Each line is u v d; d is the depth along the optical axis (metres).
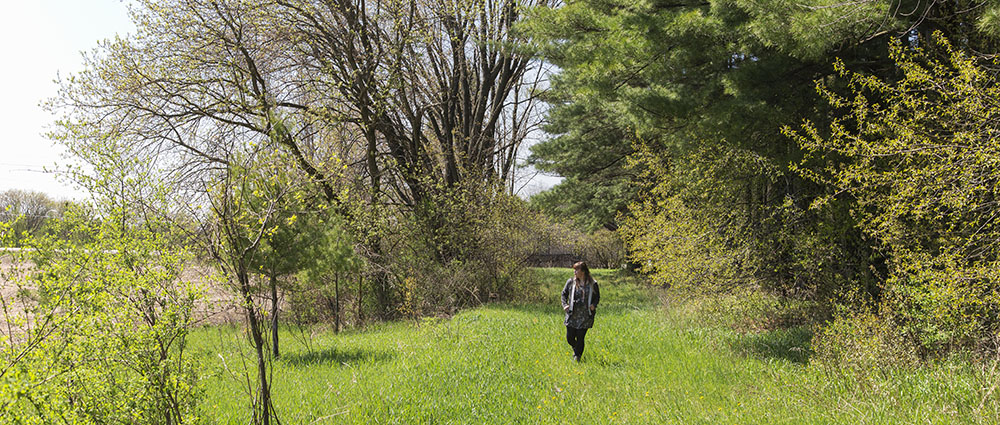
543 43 10.48
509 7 17.52
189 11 13.77
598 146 20.48
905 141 5.56
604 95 10.12
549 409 5.77
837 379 5.83
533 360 8.01
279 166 4.50
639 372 7.21
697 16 8.55
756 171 9.34
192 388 4.14
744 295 9.45
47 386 3.35
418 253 16.42
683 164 10.50
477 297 15.72
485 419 5.42
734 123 8.59
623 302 15.82
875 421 4.69
